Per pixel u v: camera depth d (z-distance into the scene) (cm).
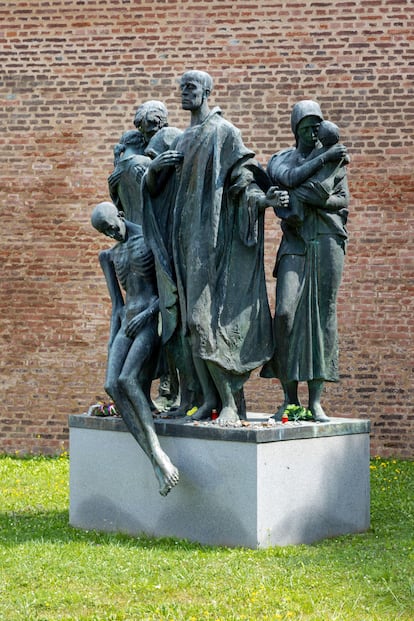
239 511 948
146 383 1046
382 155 1691
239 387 1015
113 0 1745
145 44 1741
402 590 809
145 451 995
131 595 805
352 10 1698
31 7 1761
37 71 1758
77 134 1748
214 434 964
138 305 1048
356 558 906
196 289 991
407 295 1681
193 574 848
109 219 1055
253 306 1012
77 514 1083
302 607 767
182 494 991
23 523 1103
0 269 1756
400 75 1691
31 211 1753
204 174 999
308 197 1005
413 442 1677
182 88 1018
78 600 789
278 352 1027
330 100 1703
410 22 1689
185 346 1036
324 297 1030
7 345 1755
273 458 952
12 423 1755
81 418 1080
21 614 759
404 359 1681
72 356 1741
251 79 1719
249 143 1720
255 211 997
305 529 983
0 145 1761
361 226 1691
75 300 1741
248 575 845
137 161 1172
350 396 1686
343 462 1023
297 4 1709
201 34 1730
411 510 1167
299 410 1038
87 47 1750
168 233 1052
